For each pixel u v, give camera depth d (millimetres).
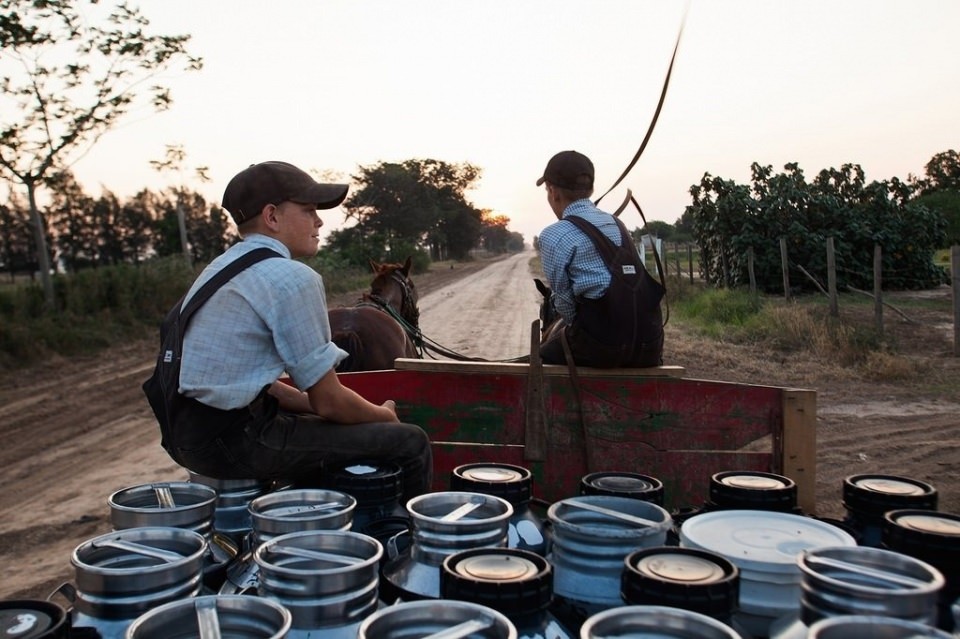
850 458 7316
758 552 1754
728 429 3494
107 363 13938
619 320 3592
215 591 2104
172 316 2812
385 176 68375
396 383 3641
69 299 16500
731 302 17531
